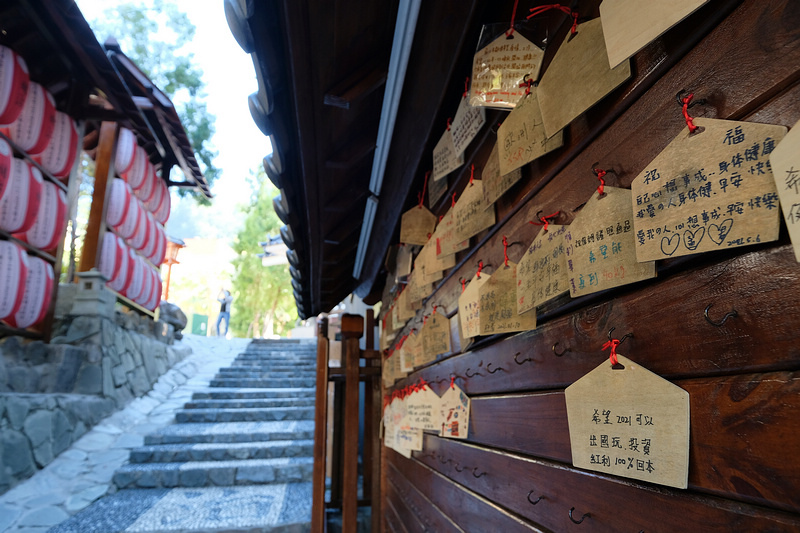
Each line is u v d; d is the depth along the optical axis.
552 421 0.70
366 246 2.52
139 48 9.69
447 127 1.18
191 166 7.31
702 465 0.42
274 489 4.22
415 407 1.67
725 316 0.40
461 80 1.02
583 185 0.62
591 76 0.58
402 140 1.41
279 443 4.95
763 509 0.36
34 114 4.14
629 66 0.53
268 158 1.47
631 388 0.51
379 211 1.97
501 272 0.86
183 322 8.41
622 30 0.49
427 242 1.45
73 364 4.83
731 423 0.39
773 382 0.35
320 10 0.85
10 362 4.22
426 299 1.66
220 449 4.70
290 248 2.29
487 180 0.96
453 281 1.30
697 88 0.44
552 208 0.71
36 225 4.45
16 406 3.78
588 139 0.62
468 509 1.15
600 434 0.55
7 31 3.96
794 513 0.33
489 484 1.00
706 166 0.40
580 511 0.62
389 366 2.66
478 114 0.94
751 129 0.37
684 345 0.44
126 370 5.73
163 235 7.19
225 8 0.82
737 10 0.40
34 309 4.35
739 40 0.39
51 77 4.73
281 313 17.62
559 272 0.64
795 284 0.34
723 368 0.40
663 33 0.46
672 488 0.46
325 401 2.83
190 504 3.78
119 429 5.02
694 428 0.43
